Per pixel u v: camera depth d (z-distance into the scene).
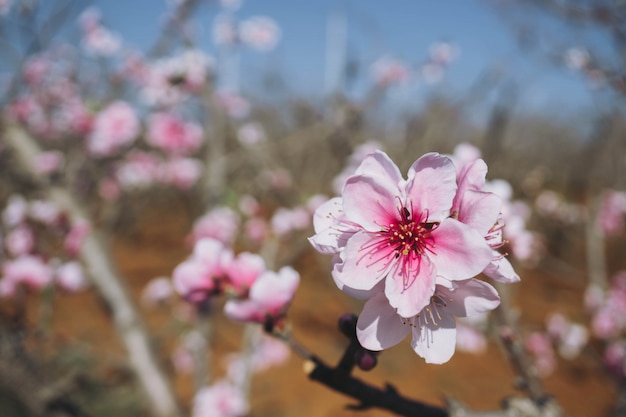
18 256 3.06
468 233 0.83
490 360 6.49
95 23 5.10
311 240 0.95
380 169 0.96
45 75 5.33
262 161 5.24
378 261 0.90
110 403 3.96
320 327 6.91
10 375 2.40
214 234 3.81
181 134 4.53
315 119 5.71
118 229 8.75
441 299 0.91
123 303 3.13
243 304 1.27
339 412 5.34
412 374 6.03
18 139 3.46
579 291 8.45
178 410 3.02
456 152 1.55
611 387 5.73
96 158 4.93
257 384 5.84
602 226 5.11
